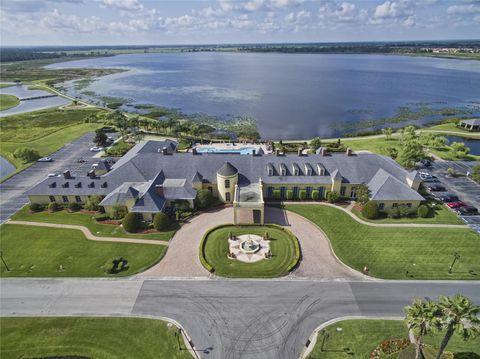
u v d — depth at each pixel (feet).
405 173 237.66
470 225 205.67
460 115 519.60
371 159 247.91
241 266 170.09
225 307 144.87
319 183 235.40
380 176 231.30
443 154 339.77
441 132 422.00
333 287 155.94
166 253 181.57
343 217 216.33
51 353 124.26
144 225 205.87
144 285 158.30
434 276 161.79
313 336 130.62
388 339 128.67
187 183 234.58
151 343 127.75
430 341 128.36
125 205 214.48
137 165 245.65
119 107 609.83
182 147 370.94
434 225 205.57
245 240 191.31
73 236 197.47
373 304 146.10
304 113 552.00
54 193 231.50
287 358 121.60
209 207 231.09
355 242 189.06
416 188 227.81
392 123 486.79
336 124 487.61
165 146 298.35
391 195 217.36
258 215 220.84
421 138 359.46
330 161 245.86
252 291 153.79
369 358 121.08
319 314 140.77
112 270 166.71
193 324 136.36
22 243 191.21
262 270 167.12
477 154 349.20
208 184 238.68
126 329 134.21
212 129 464.24
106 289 155.94
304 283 158.71
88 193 231.30
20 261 175.63
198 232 201.46
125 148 360.48
